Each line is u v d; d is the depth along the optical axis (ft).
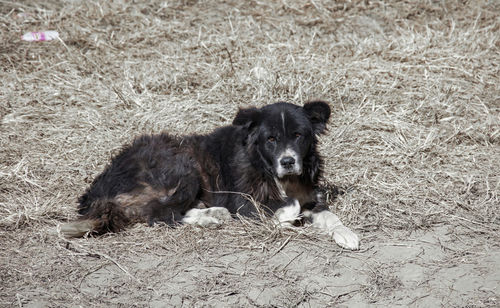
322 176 25.26
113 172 24.00
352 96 34.37
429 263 20.33
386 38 42.11
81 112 32.58
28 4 45.14
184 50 39.86
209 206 25.22
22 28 42.04
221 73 36.45
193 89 35.27
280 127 22.80
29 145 29.63
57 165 27.86
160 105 33.22
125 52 39.60
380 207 24.38
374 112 32.76
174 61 38.09
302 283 19.21
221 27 43.04
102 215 22.65
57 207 24.12
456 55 38.78
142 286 18.88
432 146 29.60
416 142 30.19
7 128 31.01
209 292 18.62
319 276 19.62
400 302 18.30
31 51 39.37
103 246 21.30
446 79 36.35
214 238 21.99
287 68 36.99
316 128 24.23
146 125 31.42
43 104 33.58
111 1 45.52
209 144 25.49
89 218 22.57
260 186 23.88
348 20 44.50
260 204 23.91
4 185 25.68
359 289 18.97
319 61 38.19
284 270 19.90
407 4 46.24
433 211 24.14
